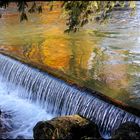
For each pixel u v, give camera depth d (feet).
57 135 27.45
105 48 49.85
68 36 57.52
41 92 38.55
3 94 43.16
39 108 38.50
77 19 30.40
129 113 29.96
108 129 31.01
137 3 85.61
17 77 42.65
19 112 37.81
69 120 28.78
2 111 38.09
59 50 48.93
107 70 40.42
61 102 35.81
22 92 41.63
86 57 45.47
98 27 64.03
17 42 54.39
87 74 38.83
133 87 35.42
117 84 36.14
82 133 28.14
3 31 63.46
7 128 33.83
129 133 26.37
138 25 65.51
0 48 50.39
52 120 28.76
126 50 48.80
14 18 76.33
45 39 55.98
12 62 44.19
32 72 40.47
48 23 69.67
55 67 41.01
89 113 32.76
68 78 36.99
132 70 40.55
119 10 78.74
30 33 61.11
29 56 45.85
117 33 59.26
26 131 33.42
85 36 57.26
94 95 33.19
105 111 31.55
